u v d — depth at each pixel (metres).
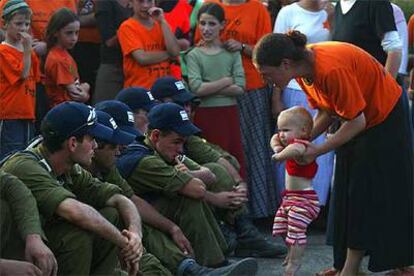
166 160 13.16
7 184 9.79
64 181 10.74
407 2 21.55
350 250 12.57
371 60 11.97
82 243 10.11
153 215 12.45
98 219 10.19
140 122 13.84
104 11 17.41
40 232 9.62
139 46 16.64
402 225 12.53
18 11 15.06
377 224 12.39
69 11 16.45
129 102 13.84
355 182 12.38
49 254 9.46
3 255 9.80
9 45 15.18
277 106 17.20
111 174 12.05
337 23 14.34
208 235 12.73
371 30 13.91
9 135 15.27
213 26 16.64
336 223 12.77
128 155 12.86
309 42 16.86
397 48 13.69
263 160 17.09
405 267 13.01
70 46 16.42
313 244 16.14
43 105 16.30
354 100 11.51
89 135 10.34
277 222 13.13
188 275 12.18
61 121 10.21
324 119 12.65
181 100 14.82
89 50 18.34
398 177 12.43
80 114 10.28
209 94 16.53
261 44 11.34
